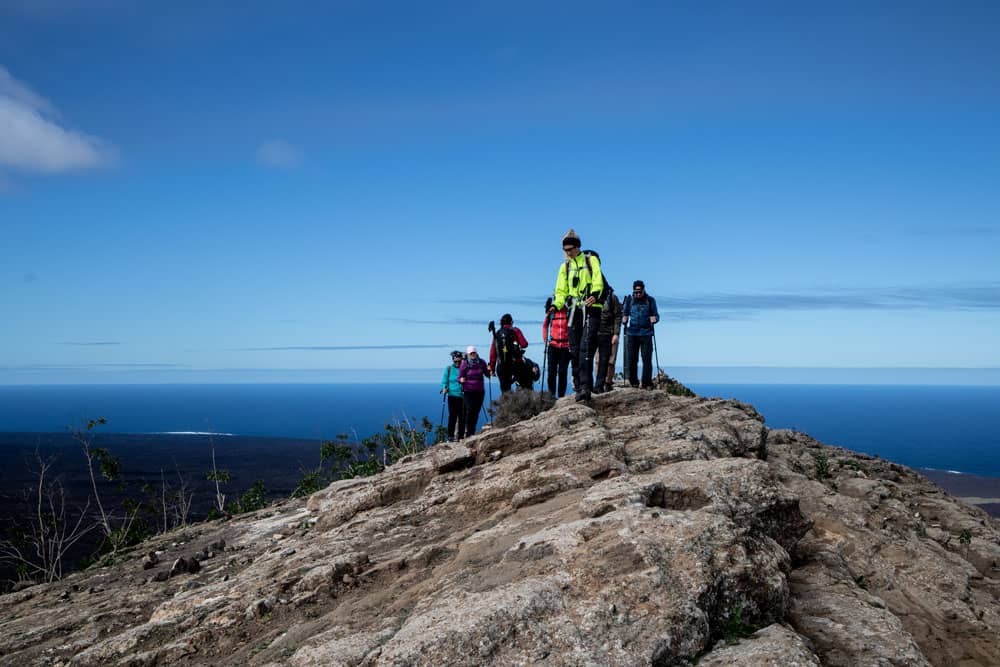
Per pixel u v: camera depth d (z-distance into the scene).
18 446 118.38
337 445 24.48
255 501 21.52
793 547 7.65
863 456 17.59
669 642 4.71
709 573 5.36
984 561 11.45
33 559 22.92
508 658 4.63
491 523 8.71
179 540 14.64
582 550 5.84
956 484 148.12
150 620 8.30
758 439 12.71
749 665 4.55
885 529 10.58
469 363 17.73
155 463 92.25
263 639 6.62
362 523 10.45
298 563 9.14
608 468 9.48
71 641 8.17
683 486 7.34
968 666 7.19
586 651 4.62
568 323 13.50
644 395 14.05
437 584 6.38
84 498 39.19
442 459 11.73
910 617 7.91
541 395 15.45
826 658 5.49
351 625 6.05
